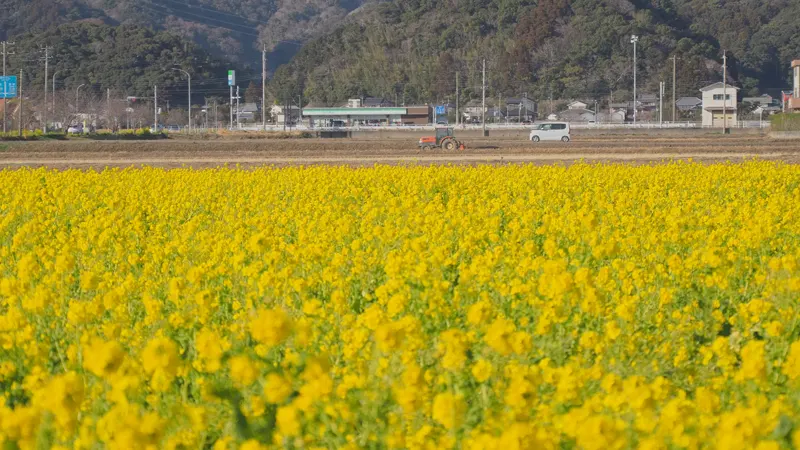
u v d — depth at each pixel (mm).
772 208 15297
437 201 17625
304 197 19969
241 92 183500
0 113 103625
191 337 7121
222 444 4828
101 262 10711
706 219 14203
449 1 183750
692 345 7262
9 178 24016
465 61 166125
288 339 6164
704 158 39406
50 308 7684
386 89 166000
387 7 188750
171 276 9641
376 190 20344
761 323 7484
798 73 115375
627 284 8594
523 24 166625
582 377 5500
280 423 4762
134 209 16500
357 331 5961
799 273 8820
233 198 20125
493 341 5395
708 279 8891
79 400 4703
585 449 4391
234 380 5273
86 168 36750
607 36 158000
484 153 45344
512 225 12727
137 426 4363
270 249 10445
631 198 18078
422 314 7676
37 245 12734
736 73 166625
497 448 4238
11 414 4488
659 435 4656
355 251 10398
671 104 142000
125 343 6934
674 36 166625
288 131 93562
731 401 5555
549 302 7355
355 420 5062
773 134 70125
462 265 9102
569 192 21484
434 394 5473
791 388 5523
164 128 113375
